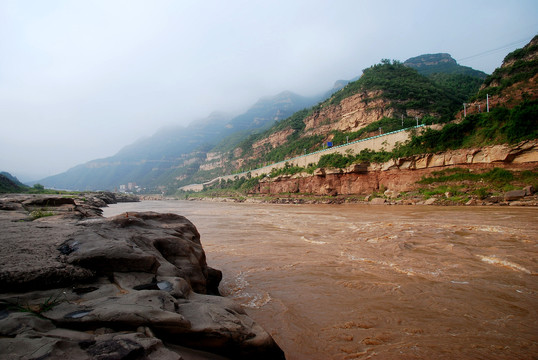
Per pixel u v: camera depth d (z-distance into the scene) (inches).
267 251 497.0
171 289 166.7
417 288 301.6
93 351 96.7
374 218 1038.4
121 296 142.3
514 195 1396.4
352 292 293.7
